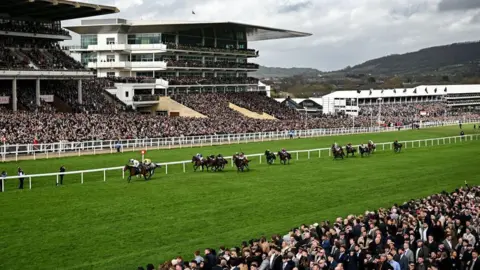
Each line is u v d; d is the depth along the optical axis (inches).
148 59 4220.0
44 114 2586.1
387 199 1444.4
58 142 2214.6
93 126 2571.4
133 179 1710.1
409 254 745.0
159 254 954.7
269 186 1614.2
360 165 2096.5
